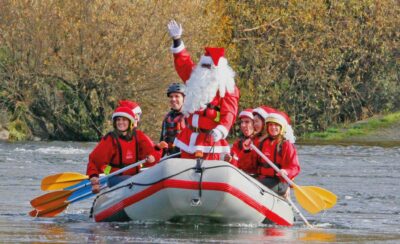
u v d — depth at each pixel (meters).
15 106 75.00
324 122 94.88
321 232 25.00
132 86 74.06
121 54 73.06
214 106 24.62
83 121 76.31
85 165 49.19
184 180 23.89
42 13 73.38
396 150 69.31
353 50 94.88
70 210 30.42
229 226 24.97
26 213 28.52
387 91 97.00
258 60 91.50
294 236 23.64
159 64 74.06
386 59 95.69
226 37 89.38
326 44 93.94
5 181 39.47
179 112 28.53
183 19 75.44
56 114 76.00
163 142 26.55
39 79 74.94
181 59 25.45
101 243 21.00
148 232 23.22
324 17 93.62
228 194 23.98
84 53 73.88
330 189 39.34
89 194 27.78
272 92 92.81
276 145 27.95
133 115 27.16
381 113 97.31
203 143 24.69
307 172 48.66
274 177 27.89
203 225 24.94
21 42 73.56
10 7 73.12
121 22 73.12
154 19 74.00
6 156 54.62
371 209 32.06
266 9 91.50
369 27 95.12
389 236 24.25
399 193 37.91
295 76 93.12
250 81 91.50
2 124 74.12
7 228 24.16
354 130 88.00
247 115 28.42
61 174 27.86
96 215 26.34
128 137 27.17
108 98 75.12
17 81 74.50
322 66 93.12
